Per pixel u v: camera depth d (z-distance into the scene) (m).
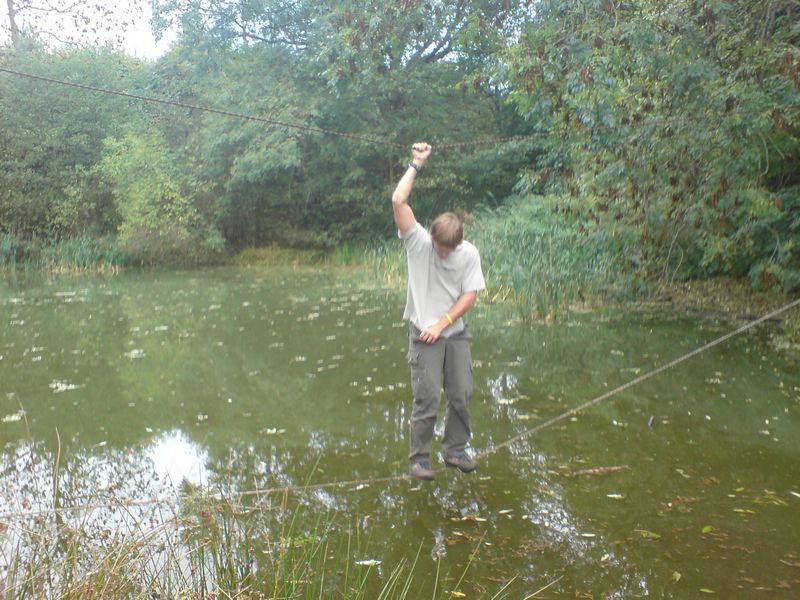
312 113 20.25
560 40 7.85
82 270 20.00
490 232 14.41
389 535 3.78
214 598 2.93
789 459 4.82
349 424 5.71
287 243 23.38
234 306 12.22
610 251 11.30
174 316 11.22
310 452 5.10
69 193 20.94
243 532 3.74
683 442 5.17
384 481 4.55
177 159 22.84
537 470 4.69
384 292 13.76
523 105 8.61
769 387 6.48
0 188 20.64
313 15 20.64
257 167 20.59
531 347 8.29
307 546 3.63
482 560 3.50
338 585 3.24
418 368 4.16
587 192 9.70
